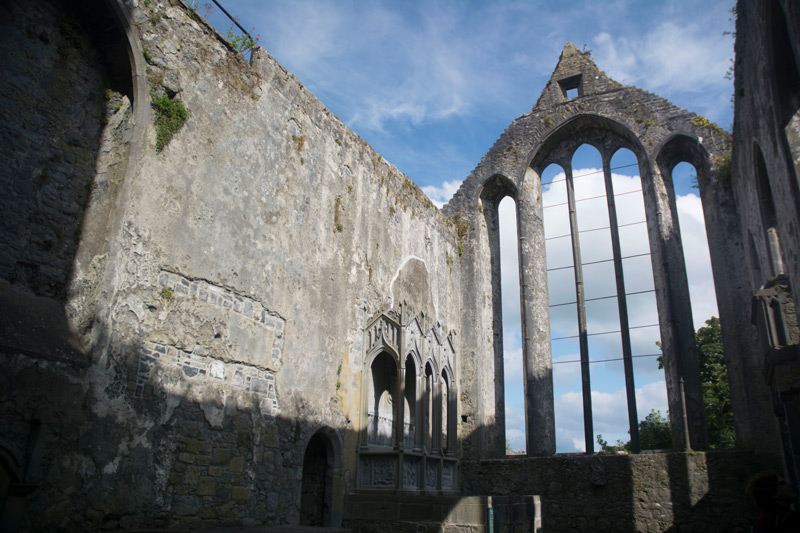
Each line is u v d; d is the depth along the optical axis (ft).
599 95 78.43
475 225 78.95
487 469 67.00
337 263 51.44
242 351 39.88
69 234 33.71
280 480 41.11
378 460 50.06
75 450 28.89
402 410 51.93
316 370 46.65
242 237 41.50
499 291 80.53
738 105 51.39
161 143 36.37
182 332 35.70
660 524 58.65
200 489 35.01
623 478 61.36
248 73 44.57
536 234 78.54
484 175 81.30
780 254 47.88
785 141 34.86
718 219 66.28
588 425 67.97
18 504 26.25
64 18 35.19
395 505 43.42
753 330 61.31
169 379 34.37
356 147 57.47
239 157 42.34
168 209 36.17
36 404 27.76
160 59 37.32
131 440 31.63
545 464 64.80
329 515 45.75
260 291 42.34
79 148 35.06
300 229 47.52
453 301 74.23
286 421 42.65
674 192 72.64
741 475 57.36
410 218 66.23
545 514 63.10
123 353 32.04
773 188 40.11
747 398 59.72
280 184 46.11
